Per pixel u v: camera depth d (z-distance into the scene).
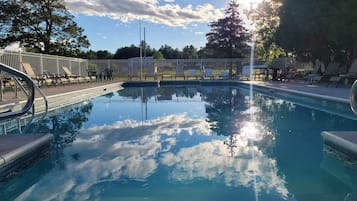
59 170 3.26
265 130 5.25
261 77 19.98
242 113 7.32
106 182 2.90
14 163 3.09
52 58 14.91
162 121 6.26
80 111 7.79
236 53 41.81
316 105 8.27
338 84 11.51
